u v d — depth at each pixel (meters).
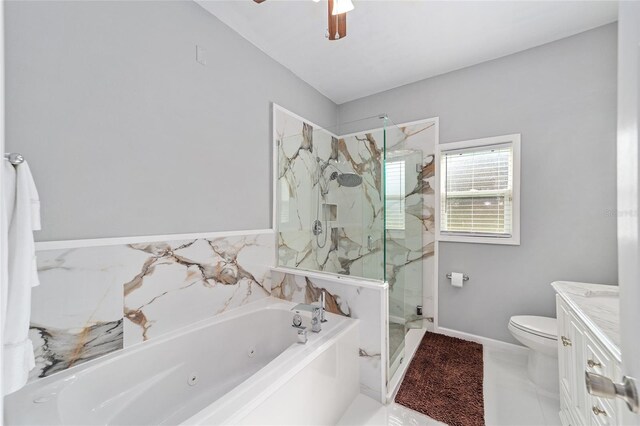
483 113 2.54
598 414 1.16
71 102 1.32
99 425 1.29
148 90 1.60
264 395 1.15
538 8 1.92
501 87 2.46
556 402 1.78
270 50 2.37
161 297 1.64
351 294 1.93
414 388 1.92
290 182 2.44
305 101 2.86
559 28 2.11
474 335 2.58
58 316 1.27
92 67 1.38
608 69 2.06
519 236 2.37
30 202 0.99
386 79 2.85
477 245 2.56
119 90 1.48
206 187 1.90
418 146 2.86
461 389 1.91
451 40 2.25
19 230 0.94
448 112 2.71
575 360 1.42
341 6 1.24
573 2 1.88
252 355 2.00
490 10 1.94
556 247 2.23
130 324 1.50
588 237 2.12
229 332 1.88
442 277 2.73
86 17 1.37
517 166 2.36
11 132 1.16
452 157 2.70
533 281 2.32
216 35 1.97
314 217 2.29
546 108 2.26
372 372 1.84
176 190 1.73
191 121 1.81
